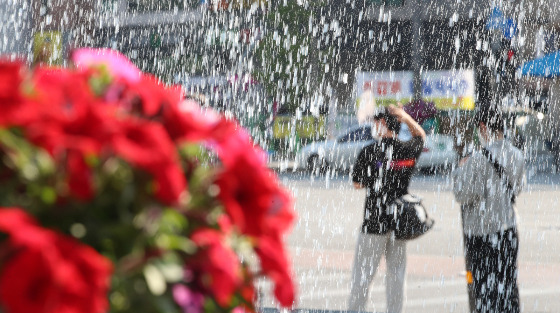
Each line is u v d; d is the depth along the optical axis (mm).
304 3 63562
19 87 3656
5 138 3578
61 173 3602
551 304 18156
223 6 59812
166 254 3691
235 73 61438
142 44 55969
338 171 56062
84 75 4039
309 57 65438
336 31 66750
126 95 4004
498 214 13391
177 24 57250
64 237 3527
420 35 68438
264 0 62125
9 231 3303
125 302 3623
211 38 59219
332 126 65688
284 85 64562
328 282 20109
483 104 13492
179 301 3736
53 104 3787
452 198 40062
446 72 67875
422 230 14672
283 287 3961
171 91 4305
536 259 23703
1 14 39219
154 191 3674
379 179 14750
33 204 3609
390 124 14805
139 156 3523
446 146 52719
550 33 61812
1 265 3404
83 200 3588
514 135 14031
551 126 58406
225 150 3922
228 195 3850
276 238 4012
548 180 48594
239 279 4020
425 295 18812
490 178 13391
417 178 50500
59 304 3256
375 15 67750
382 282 19672
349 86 67250
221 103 61094
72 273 3283
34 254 3266
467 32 65875
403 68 68938
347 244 26328
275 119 64625
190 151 3990
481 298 13539
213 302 3902
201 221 3883
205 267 3762
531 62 58406
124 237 3643
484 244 13477
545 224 30766
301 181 49531
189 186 3896
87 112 3562
